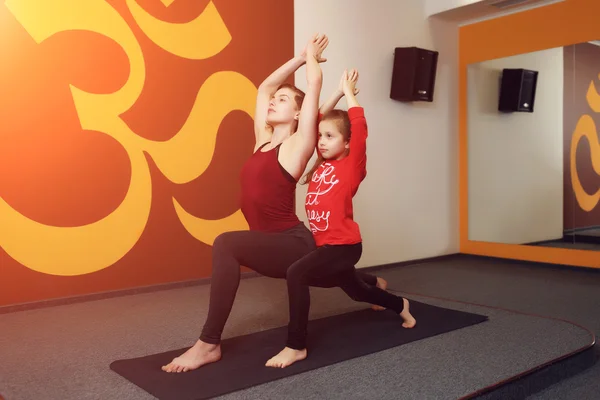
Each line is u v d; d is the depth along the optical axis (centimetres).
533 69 508
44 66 332
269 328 275
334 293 365
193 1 391
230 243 211
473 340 251
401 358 224
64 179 342
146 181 375
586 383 222
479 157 553
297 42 447
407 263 513
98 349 243
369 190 487
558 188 492
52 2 334
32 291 332
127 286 369
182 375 201
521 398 204
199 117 398
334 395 185
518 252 525
